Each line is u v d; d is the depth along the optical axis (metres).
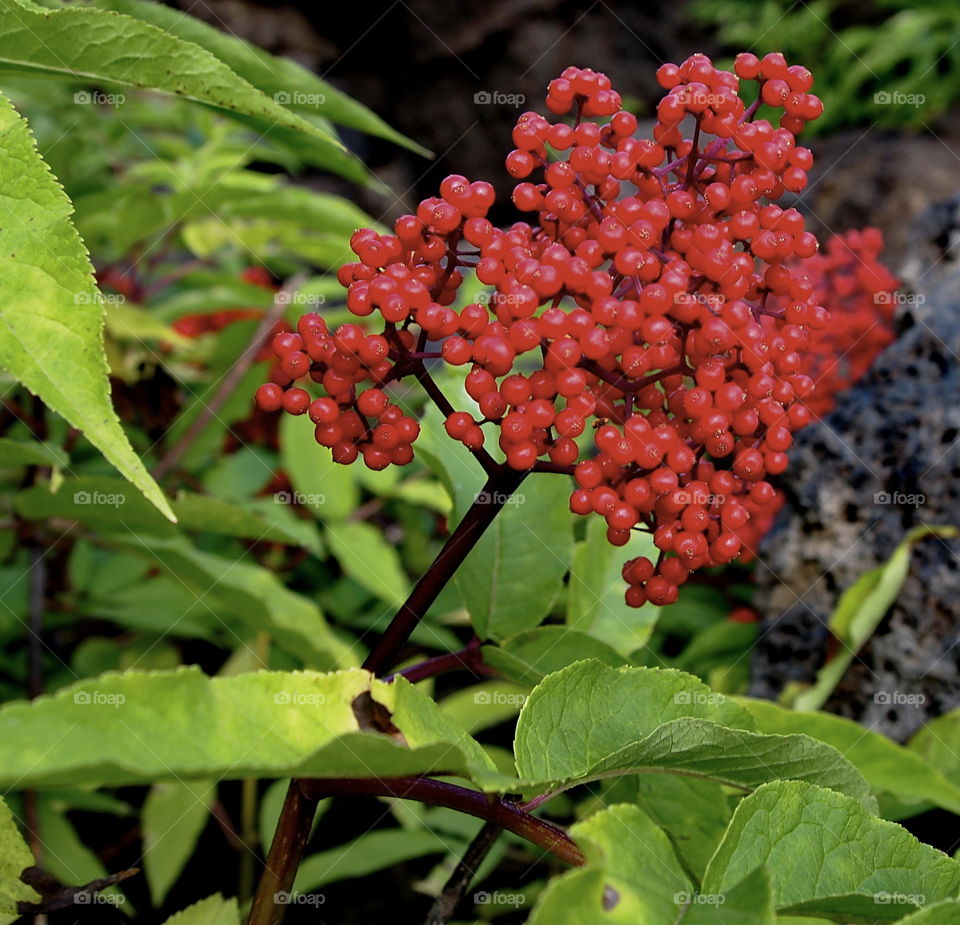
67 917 0.49
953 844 0.60
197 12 1.88
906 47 1.78
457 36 1.93
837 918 0.43
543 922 0.40
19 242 0.41
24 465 0.59
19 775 0.38
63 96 0.77
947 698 0.64
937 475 0.66
